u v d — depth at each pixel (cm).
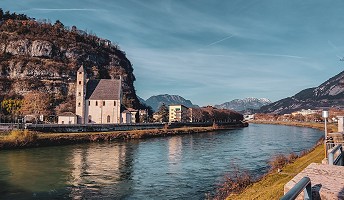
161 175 3969
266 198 1986
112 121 14138
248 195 2286
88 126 9838
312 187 823
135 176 3919
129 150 6650
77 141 8138
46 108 16900
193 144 7969
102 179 3750
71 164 4806
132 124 11450
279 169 3016
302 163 3288
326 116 2584
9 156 5609
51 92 19588
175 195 2997
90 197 2980
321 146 4622
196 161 5062
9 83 19288
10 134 7319
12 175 3922
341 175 949
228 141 8881
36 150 6519
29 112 16212
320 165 1095
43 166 4603
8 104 16500
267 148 6912
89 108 14188
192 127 14800
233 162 4847
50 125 8938
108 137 8988
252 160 5041
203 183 3450
